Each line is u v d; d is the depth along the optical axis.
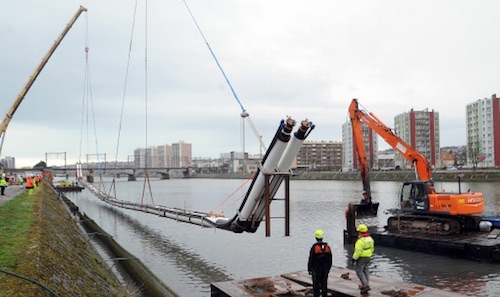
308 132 16.33
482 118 138.50
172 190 131.12
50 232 18.75
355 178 143.88
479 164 139.00
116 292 16.70
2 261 11.59
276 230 39.88
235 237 36.44
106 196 67.06
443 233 26.88
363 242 14.38
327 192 93.81
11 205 27.27
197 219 32.00
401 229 29.61
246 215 19.67
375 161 188.62
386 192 88.56
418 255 25.62
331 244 31.59
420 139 169.75
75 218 41.66
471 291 18.53
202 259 27.97
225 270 24.84
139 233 40.59
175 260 27.80
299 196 83.12
